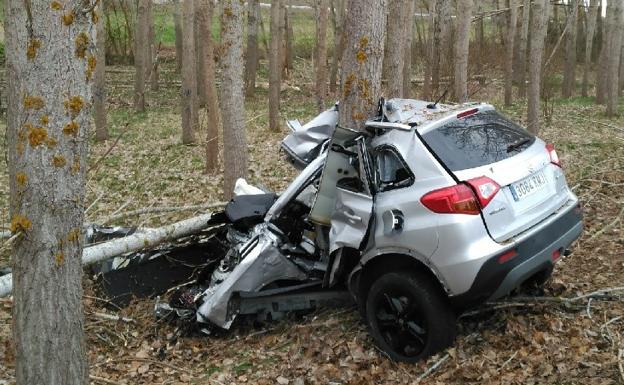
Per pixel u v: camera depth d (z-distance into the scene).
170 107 21.97
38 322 3.11
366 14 6.11
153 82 24.23
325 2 15.28
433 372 4.57
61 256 3.12
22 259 3.09
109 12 29.80
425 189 4.62
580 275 6.09
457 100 12.28
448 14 20.08
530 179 4.77
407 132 4.91
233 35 8.93
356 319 5.57
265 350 5.49
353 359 5.01
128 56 29.20
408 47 15.34
